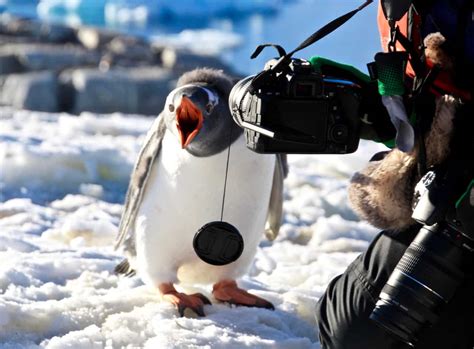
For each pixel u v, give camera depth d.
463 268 2.21
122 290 3.29
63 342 2.73
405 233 2.38
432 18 2.20
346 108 2.18
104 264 3.61
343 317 2.44
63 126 6.88
